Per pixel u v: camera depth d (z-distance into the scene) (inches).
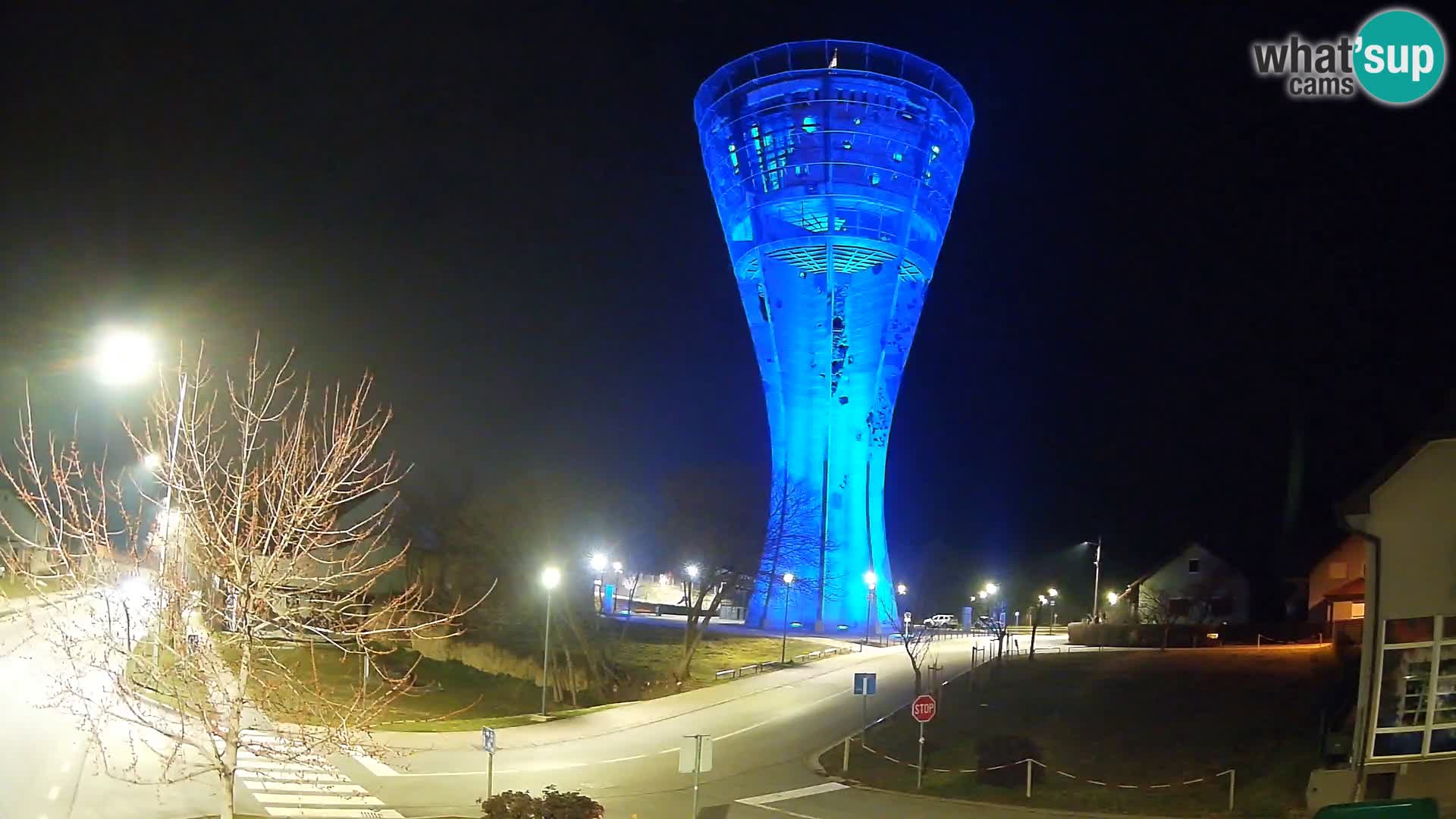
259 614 469.4
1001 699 1392.7
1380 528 610.2
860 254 2343.8
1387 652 609.3
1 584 1095.0
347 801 793.6
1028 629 3208.7
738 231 2447.1
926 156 2401.6
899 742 1200.8
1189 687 1309.1
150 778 786.2
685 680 1705.2
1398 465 601.3
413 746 1061.1
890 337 2378.2
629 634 2316.7
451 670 1723.7
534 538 1796.3
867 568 2383.1
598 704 1510.8
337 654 1654.8
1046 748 1082.7
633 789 943.0
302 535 471.5
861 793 961.5
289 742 545.0
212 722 452.4
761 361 2429.9
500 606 1861.5
